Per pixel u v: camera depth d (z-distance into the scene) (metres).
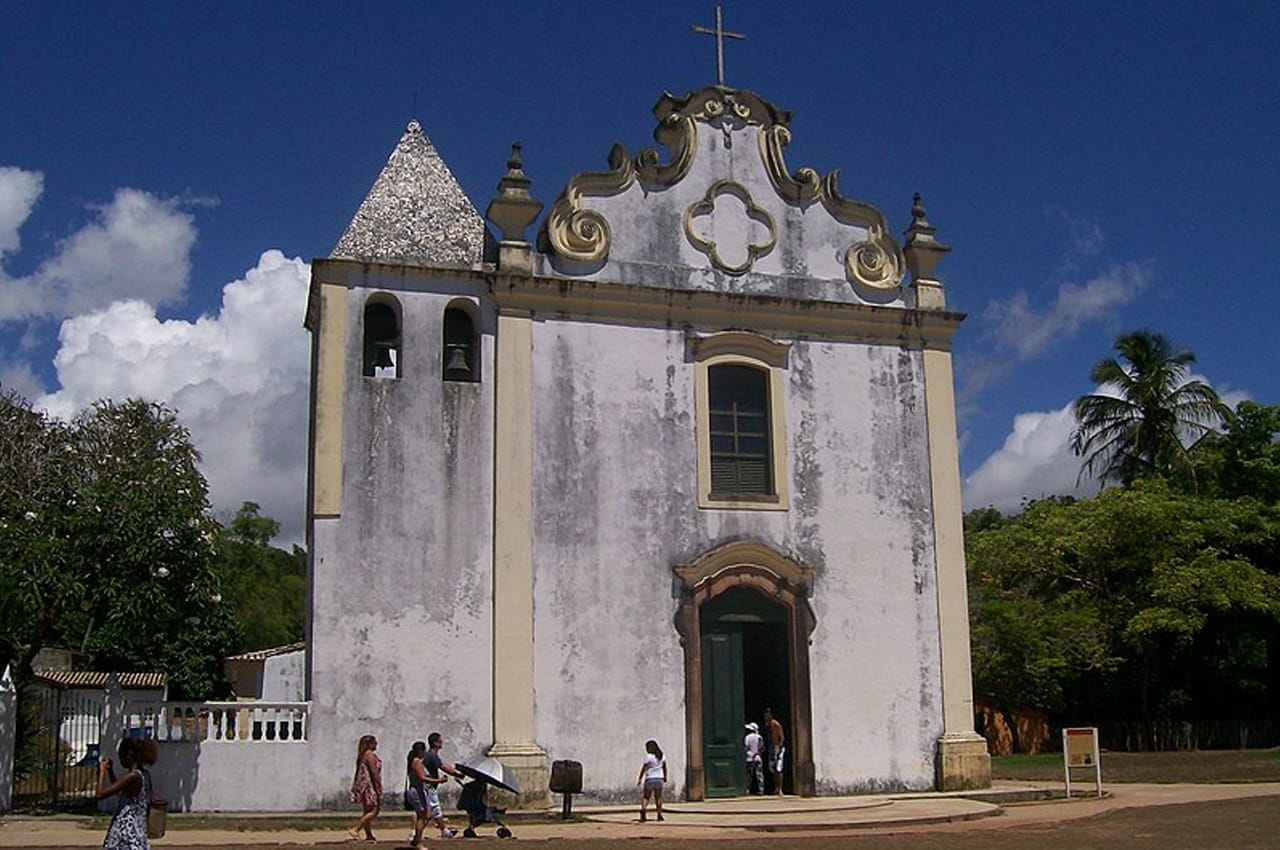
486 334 20.69
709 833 17.02
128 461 21.20
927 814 18.55
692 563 20.86
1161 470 43.03
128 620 18.75
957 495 22.78
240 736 18.52
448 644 19.44
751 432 21.95
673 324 21.69
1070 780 24.00
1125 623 37.41
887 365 22.84
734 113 22.95
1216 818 18.44
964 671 22.09
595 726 19.89
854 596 21.77
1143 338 44.00
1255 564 39.84
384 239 20.88
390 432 19.83
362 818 16.31
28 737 20.11
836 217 23.23
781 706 21.36
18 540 18.66
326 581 19.05
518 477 20.19
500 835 16.30
